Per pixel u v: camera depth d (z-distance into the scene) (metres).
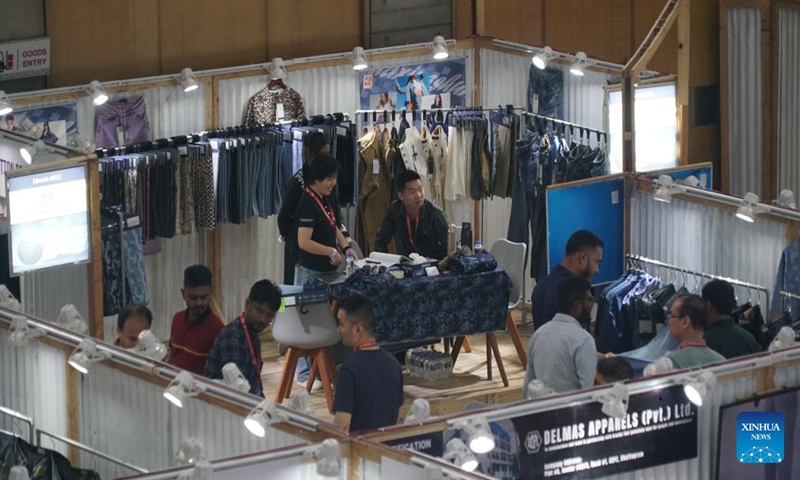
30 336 7.24
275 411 6.14
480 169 12.38
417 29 13.45
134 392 6.85
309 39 12.91
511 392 10.38
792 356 7.28
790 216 9.74
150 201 11.12
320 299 9.59
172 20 12.07
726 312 8.45
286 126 11.97
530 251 12.20
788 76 13.62
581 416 6.60
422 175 12.26
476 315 10.20
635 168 10.79
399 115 12.56
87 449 7.14
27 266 8.95
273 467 5.72
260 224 12.07
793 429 7.29
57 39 11.48
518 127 12.32
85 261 9.27
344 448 5.88
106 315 9.78
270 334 11.74
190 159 11.31
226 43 12.41
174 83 11.48
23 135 9.52
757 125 13.63
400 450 5.73
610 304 10.24
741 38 13.50
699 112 13.67
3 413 7.50
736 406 7.10
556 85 12.09
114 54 11.80
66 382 7.19
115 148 10.95
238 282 12.03
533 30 13.81
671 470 7.00
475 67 12.79
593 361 7.76
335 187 10.46
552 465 6.55
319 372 10.15
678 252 10.49
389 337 9.93
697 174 11.05
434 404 10.02
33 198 8.91
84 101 11.00
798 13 13.52
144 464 6.89
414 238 10.66
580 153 11.58
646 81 11.04
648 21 14.03
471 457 5.92
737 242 10.10
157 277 11.52
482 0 12.77
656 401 6.86
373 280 9.80
